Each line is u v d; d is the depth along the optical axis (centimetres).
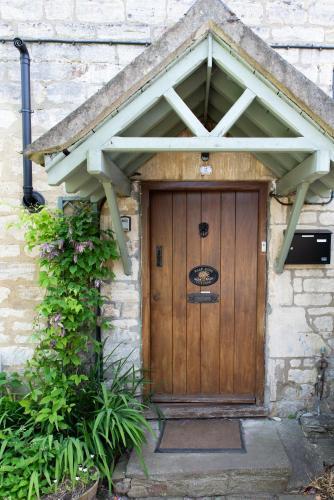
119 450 239
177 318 302
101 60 278
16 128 281
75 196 281
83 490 206
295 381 290
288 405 291
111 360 288
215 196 296
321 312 287
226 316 302
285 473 223
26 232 269
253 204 295
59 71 278
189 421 285
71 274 254
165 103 203
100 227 280
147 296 290
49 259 250
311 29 278
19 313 290
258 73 181
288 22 278
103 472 224
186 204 297
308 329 287
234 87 210
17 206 272
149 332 294
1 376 272
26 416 251
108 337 287
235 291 300
